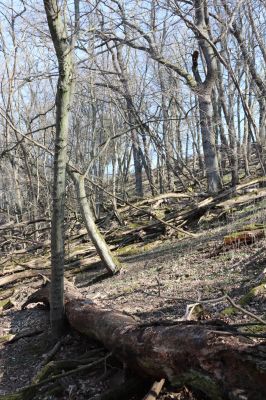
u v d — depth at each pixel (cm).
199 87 1413
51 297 595
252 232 868
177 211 1264
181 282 754
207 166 1477
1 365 573
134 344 407
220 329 357
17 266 1113
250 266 725
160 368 379
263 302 549
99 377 453
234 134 1535
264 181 1278
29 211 1705
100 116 2048
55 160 564
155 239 1220
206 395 352
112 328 459
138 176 2448
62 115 555
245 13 1291
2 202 2523
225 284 672
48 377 467
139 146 2095
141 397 410
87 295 800
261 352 307
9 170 2008
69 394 443
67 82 548
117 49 1526
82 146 2234
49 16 518
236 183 1376
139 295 731
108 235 1269
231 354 318
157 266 936
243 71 1588
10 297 943
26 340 636
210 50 1395
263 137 1212
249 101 1493
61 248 585
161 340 380
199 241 1032
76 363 481
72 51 569
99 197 1677
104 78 1333
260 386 298
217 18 1240
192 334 356
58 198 572
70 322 577
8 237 1349
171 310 612
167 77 1606
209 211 1250
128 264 1040
